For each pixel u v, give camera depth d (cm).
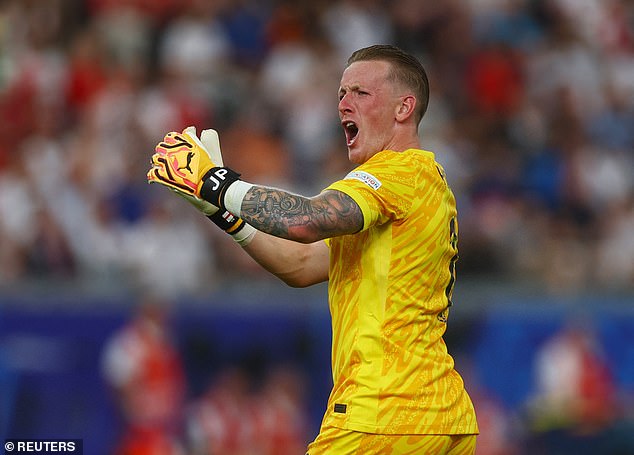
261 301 3575
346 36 5169
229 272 3966
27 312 3466
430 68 5247
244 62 4975
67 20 4941
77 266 3944
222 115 4678
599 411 3700
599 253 4559
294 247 1791
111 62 4788
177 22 4988
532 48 5425
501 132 4975
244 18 5056
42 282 3584
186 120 4569
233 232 1728
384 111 1673
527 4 5562
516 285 3888
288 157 4525
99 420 3438
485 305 3734
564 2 5597
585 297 3788
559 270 4347
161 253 3903
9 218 3941
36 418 3419
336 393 1614
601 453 3666
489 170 4709
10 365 3422
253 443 3494
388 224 1595
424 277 1614
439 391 1603
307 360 3566
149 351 3472
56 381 3444
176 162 1586
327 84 4841
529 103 5216
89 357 3469
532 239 4441
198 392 3506
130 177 4219
